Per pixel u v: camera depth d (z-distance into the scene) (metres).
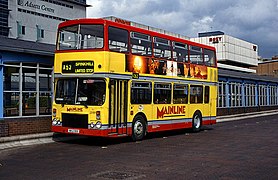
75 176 8.69
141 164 10.23
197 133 19.34
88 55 13.97
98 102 13.66
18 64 15.13
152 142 15.37
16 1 42.41
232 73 35.22
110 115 13.80
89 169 9.52
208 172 9.20
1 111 14.29
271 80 43.91
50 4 46.91
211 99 21.02
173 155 11.84
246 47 77.19
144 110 15.78
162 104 16.97
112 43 14.10
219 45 69.81
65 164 10.22
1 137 13.97
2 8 40.44
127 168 9.66
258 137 17.16
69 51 14.43
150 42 16.30
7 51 14.53
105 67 13.70
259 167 9.87
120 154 12.04
